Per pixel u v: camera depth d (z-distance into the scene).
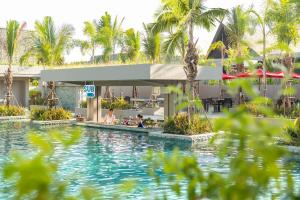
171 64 19.41
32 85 43.28
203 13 17.53
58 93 34.19
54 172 1.09
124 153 13.98
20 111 28.38
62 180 1.14
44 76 25.58
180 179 1.31
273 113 1.25
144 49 29.30
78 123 23.72
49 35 27.50
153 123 21.33
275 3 21.98
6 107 28.34
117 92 38.16
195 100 1.63
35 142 1.17
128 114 26.69
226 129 1.22
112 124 22.72
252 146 1.19
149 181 9.52
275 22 22.44
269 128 1.18
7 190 1.05
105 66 21.22
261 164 1.16
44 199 1.05
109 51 32.72
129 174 10.59
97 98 25.25
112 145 15.88
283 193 1.23
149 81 20.94
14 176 1.04
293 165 1.28
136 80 20.33
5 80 29.69
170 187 1.31
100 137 18.39
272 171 1.15
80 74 22.86
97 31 35.16
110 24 34.81
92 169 11.20
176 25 18.53
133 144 16.17
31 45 32.59
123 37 33.47
